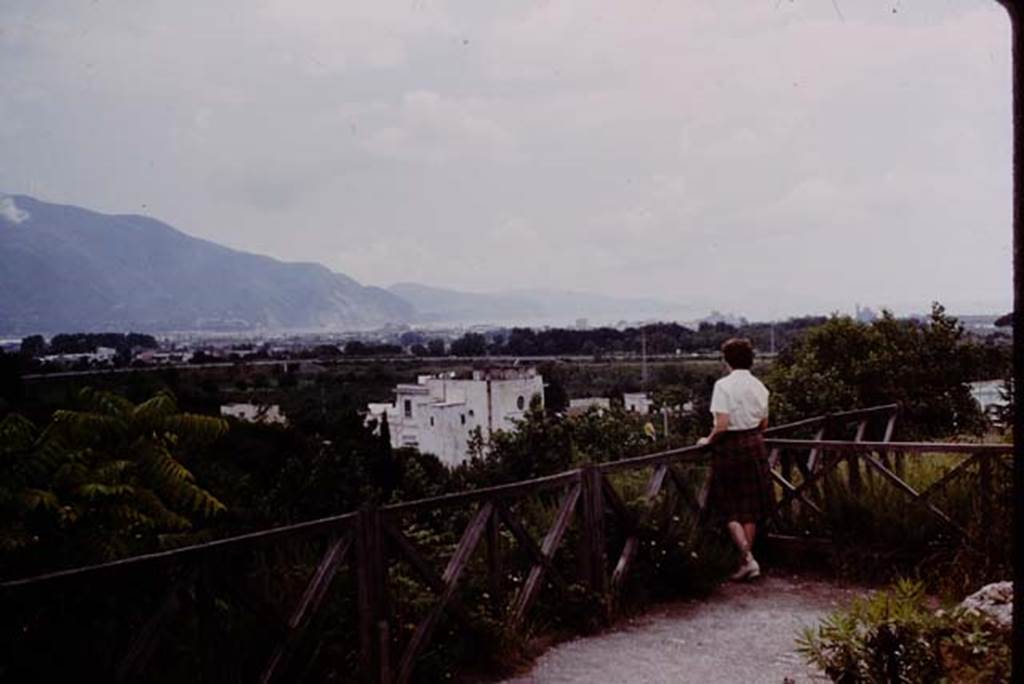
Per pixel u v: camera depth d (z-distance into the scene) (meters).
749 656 5.81
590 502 6.60
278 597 4.96
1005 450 6.96
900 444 7.59
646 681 5.43
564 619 6.38
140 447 6.36
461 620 5.57
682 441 12.14
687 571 7.15
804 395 16.05
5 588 3.61
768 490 7.57
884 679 4.01
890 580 7.35
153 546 6.13
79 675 3.84
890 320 17.03
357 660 5.00
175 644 4.36
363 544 4.95
